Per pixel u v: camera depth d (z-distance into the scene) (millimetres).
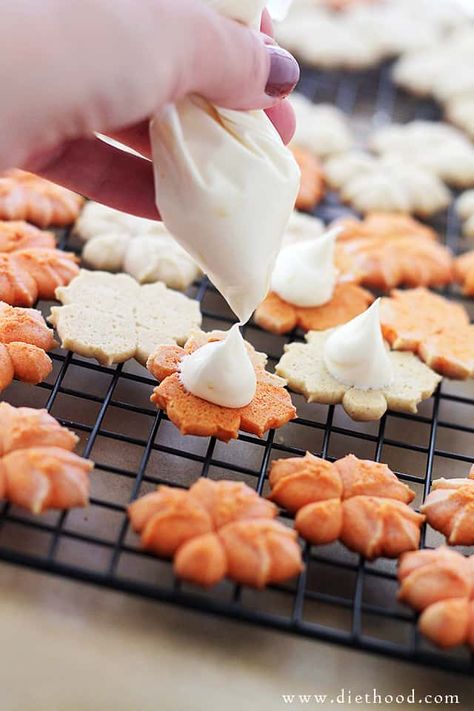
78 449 351
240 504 312
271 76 306
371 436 352
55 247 405
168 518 305
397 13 588
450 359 376
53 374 371
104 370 354
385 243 422
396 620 326
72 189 331
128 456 353
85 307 366
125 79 284
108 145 330
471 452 380
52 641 314
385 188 454
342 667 321
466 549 347
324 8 590
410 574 311
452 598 305
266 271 319
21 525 327
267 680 315
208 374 334
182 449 359
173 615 324
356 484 327
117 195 332
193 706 308
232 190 305
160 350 352
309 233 423
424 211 460
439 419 389
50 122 286
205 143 306
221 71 296
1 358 336
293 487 323
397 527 318
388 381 364
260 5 304
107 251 400
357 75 554
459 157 483
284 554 306
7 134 285
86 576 300
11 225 391
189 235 309
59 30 278
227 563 304
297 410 378
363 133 517
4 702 303
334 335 365
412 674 322
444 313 395
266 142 311
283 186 311
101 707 305
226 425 335
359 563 318
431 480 349
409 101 546
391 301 397
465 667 299
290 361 367
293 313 388
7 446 315
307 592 309
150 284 385
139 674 312
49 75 279
